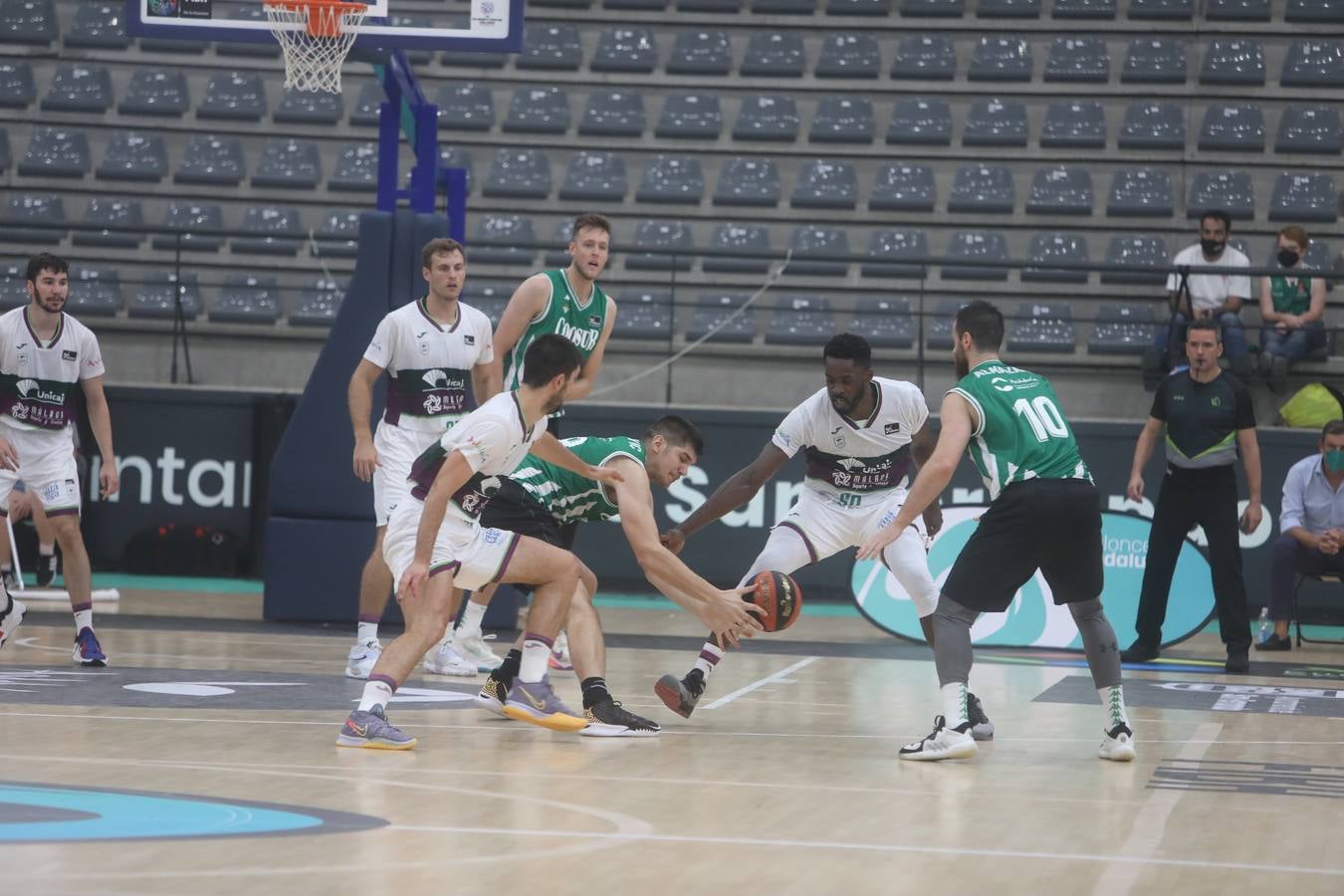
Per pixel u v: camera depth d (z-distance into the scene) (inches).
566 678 606.2
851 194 1283.2
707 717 505.7
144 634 719.1
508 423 412.8
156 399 1043.9
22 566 1031.0
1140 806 353.1
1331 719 528.4
